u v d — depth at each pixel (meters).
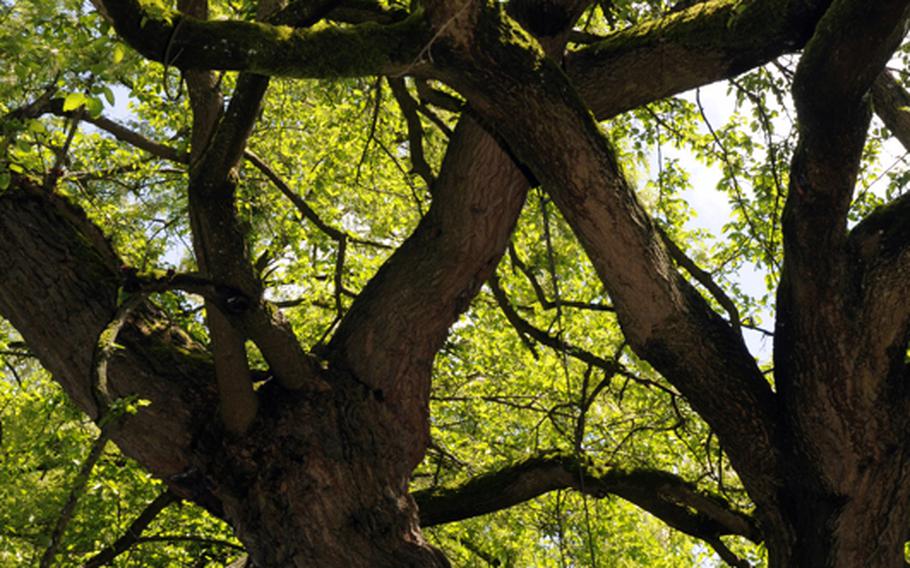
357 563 5.05
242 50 3.79
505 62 4.33
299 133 10.73
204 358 5.30
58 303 5.02
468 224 5.25
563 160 4.66
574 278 10.46
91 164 9.55
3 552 6.80
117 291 5.11
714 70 5.10
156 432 5.07
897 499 5.43
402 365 5.36
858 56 4.38
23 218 5.00
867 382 5.25
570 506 9.92
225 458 5.06
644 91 5.20
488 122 4.76
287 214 10.28
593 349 10.50
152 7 3.58
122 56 3.53
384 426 5.29
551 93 4.46
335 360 5.35
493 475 6.66
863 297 5.16
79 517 8.46
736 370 5.39
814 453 5.40
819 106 4.60
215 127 4.32
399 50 4.10
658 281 5.14
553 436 10.41
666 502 6.74
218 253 4.53
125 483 9.03
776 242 8.84
